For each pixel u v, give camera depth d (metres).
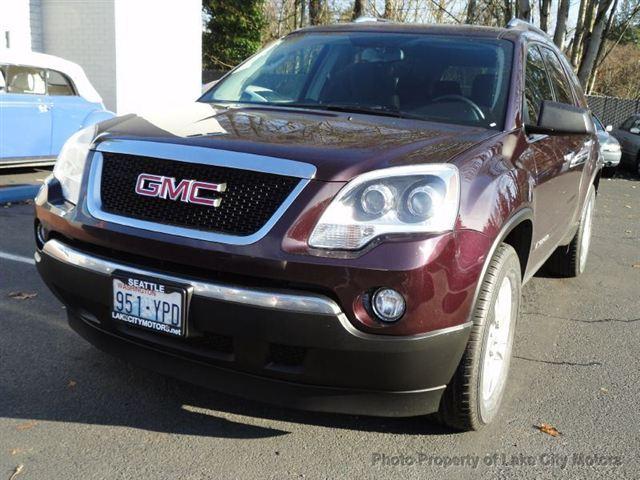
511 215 2.97
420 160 2.67
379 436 3.12
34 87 9.55
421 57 3.97
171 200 2.72
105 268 2.81
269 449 2.97
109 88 14.53
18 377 3.49
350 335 2.49
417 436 3.13
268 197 2.57
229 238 2.57
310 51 4.29
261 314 2.51
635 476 2.90
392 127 3.19
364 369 2.55
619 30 26.69
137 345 2.92
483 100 3.61
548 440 3.16
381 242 2.47
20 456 2.81
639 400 3.64
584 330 4.72
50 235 3.14
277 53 4.42
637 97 38.22
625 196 12.84
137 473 2.74
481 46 3.98
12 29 14.06
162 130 2.99
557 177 4.04
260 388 2.72
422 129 3.20
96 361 3.72
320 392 2.66
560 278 6.04
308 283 2.49
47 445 2.90
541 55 4.45
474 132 3.26
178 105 3.77
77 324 3.19
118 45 14.31
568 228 5.02
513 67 3.78
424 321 2.51
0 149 9.11
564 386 3.77
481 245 2.67
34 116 9.46
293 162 2.58
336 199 2.51
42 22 14.80
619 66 39.72
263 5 30.06
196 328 2.65
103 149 2.95
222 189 2.63
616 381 3.88
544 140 3.84
